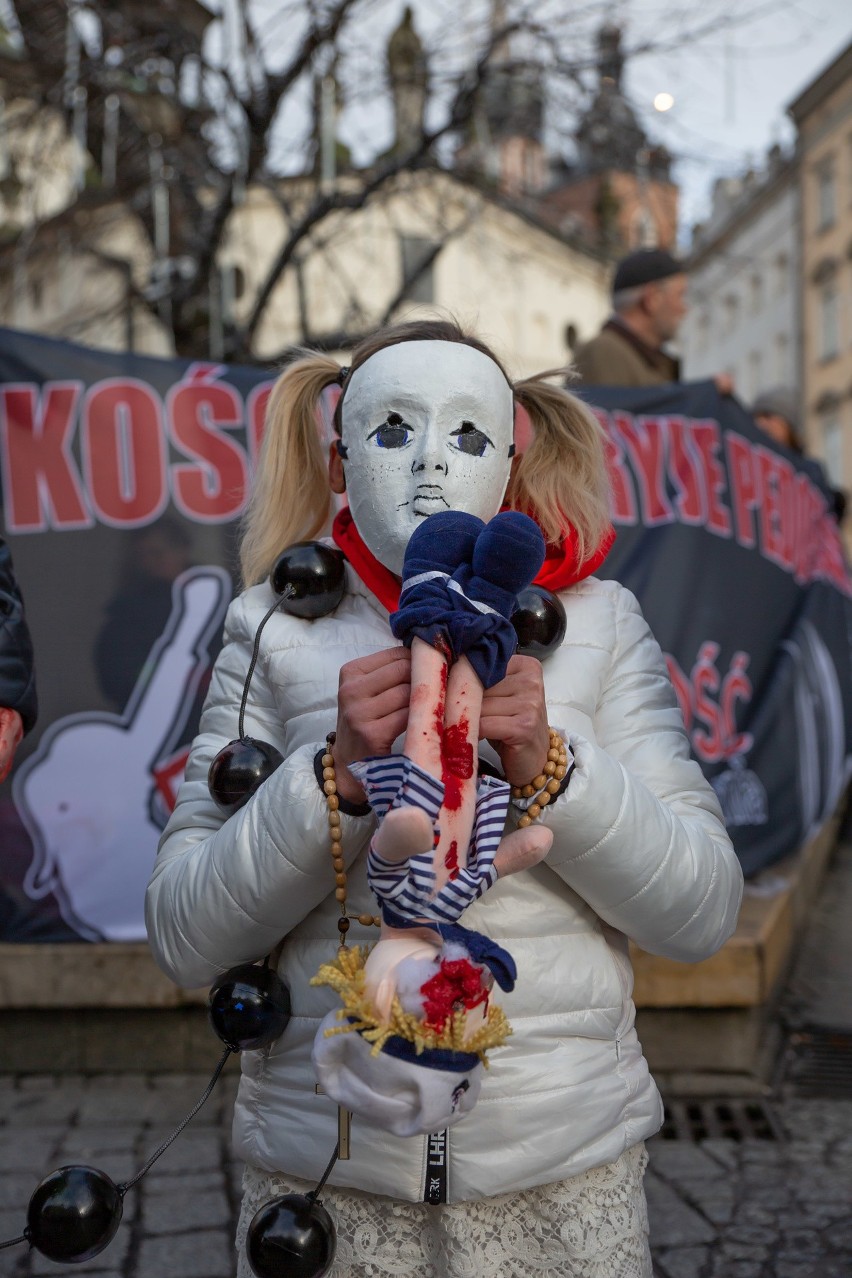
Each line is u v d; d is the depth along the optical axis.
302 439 1.85
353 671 1.42
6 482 3.89
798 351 33.84
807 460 5.40
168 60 7.85
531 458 1.75
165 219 8.07
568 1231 1.55
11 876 3.83
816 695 5.07
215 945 1.58
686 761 1.72
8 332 3.91
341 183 8.57
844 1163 3.26
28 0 7.60
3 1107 3.60
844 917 5.98
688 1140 3.42
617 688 1.72
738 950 3.68
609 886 1.52
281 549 1.85
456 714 1.35
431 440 1.58
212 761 1.71
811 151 32.66
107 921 3.85
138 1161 3.23
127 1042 3.85
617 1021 1.61
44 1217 1.61
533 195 9.09
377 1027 1.27
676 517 4.45
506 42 7.30
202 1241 2.84
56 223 8.31
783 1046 4.11
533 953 1.55
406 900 1.29
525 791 1.47
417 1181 1.50
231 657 1.77
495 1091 1.51
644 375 4.93
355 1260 1.57
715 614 4.50
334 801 1.46
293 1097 1.58
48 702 3.85
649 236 8.52
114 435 3.92
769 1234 2.89
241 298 8.93
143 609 3.91
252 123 7.31
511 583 1.39
